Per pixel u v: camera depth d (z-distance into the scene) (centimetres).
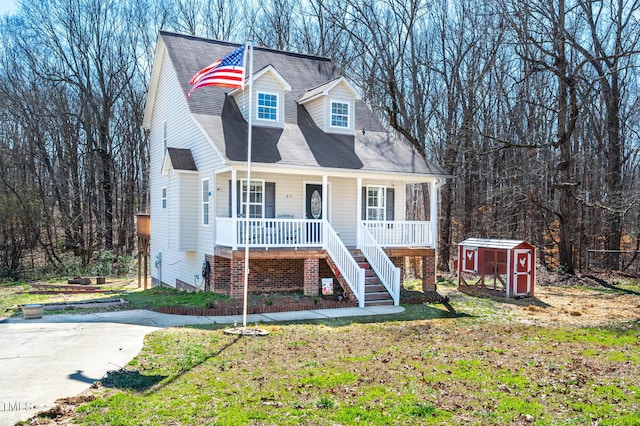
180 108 2089
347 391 770
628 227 3008
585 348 1085
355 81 3325
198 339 1102
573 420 675
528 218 3347
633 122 3056
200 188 1923
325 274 1939
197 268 1947
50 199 3441
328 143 1942
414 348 1060
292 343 1081
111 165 3588
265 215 1880
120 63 3659
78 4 3506
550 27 2527
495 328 1301
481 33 3131
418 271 2736
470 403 734
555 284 2227
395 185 2136
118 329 1211
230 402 715
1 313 1515
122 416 656
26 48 3409
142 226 2497
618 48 2627
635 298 1858
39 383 791
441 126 3397
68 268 3106
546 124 3078
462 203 3578
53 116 3369
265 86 1919
